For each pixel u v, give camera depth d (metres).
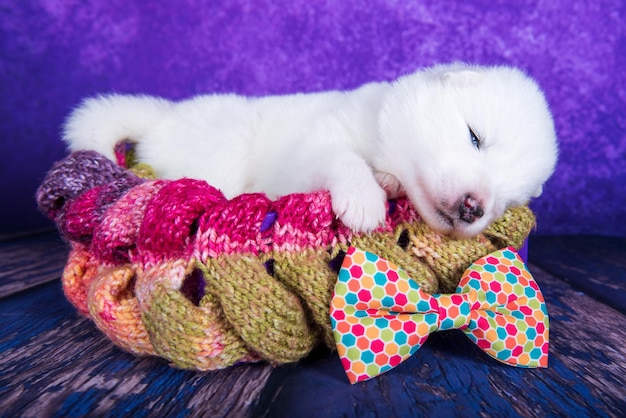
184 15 0.69
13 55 0.66
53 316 0.40
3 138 0.68
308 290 0.31
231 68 0.72
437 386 0.30
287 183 0.43
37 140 0.69
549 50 0.69
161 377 0.31
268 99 0.55
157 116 0.55
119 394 0.29
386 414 0.27
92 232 0.34
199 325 0.29
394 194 0.41
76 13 0.67
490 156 0.39
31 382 0.30
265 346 0.30
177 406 0.28
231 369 0.32
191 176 0.50
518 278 0.33
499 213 0.37
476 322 0.31
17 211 0.70
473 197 0.36
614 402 0.29
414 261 0.33
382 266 0.30
